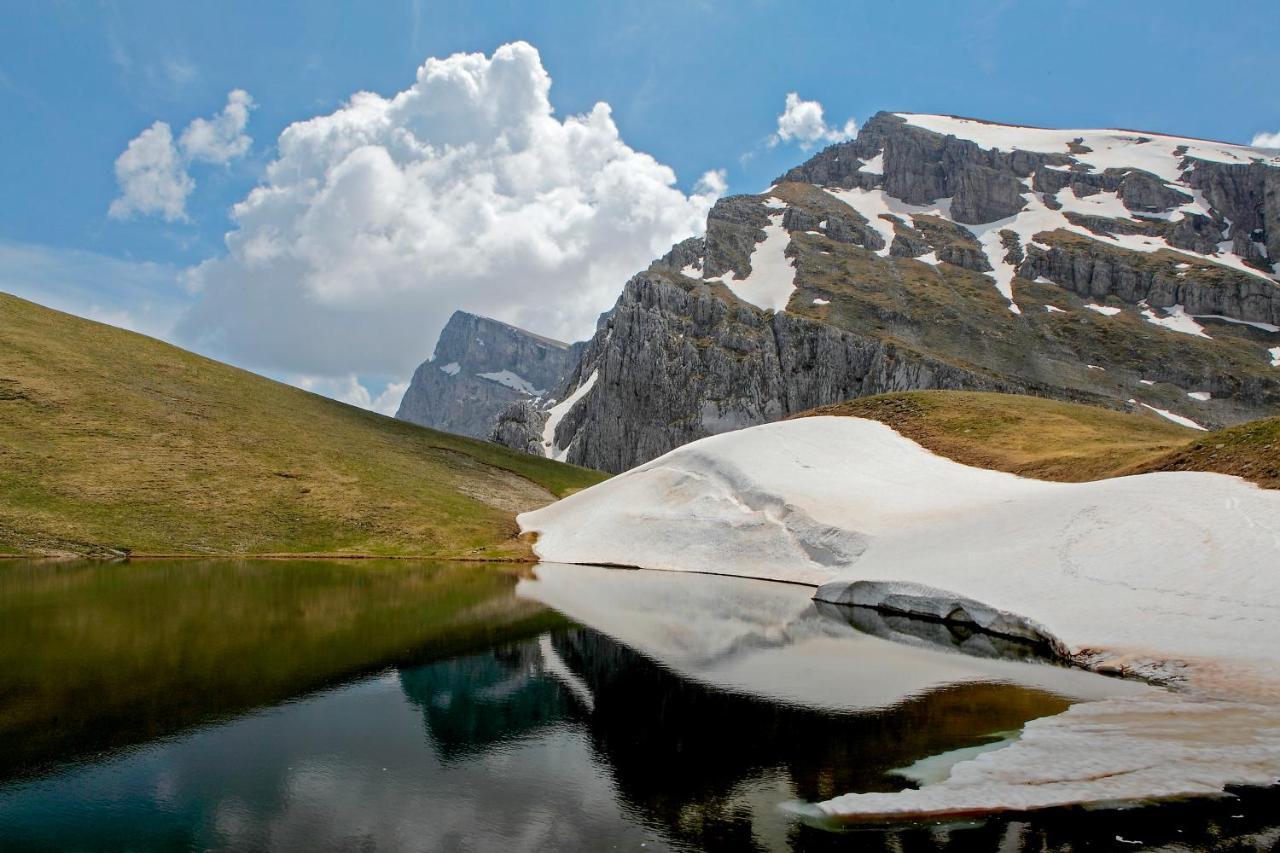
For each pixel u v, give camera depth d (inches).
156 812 706.8
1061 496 2009.1
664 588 2165.4
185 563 2383.1
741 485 2780.5
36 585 1841.8
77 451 2979.8
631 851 637.9
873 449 3144.7
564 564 2765.7
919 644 1449.3
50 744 860.0
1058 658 1323.8
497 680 1160.8
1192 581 1363.2
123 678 1103.0
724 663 1284.4
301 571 2331.4
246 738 898.7
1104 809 690.2
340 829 679.1
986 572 1701.5
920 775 785.6
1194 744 834.2
